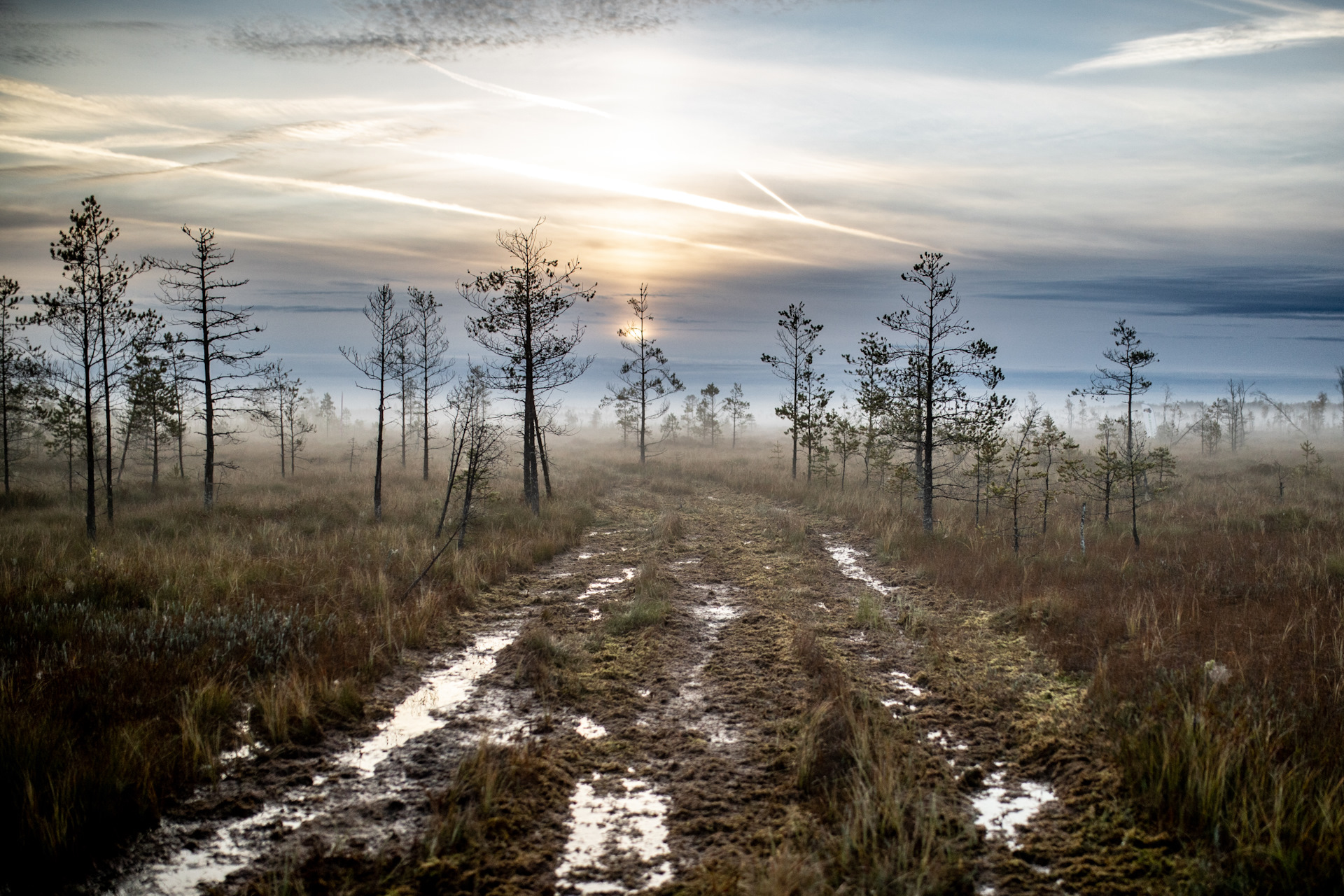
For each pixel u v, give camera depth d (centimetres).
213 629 843
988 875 426
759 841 465
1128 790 504
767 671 797
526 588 1220
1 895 404
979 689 724
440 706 711
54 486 2630
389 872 432
